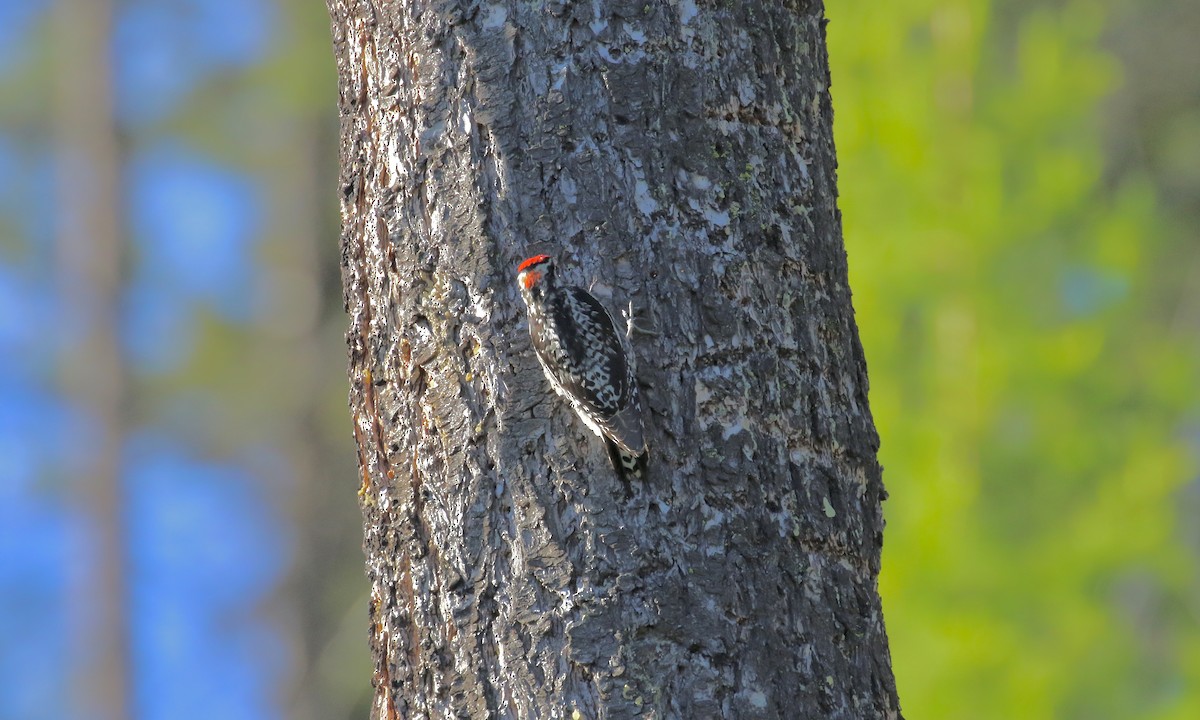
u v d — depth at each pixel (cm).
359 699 2673
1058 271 1465
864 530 794
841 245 835
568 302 746
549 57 773
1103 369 1448
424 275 795
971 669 1333
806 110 818
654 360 750
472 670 752
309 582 2738
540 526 743
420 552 781
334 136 2920
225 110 2995
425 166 796
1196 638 1459
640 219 764
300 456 2803
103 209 3141
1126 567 1409
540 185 771
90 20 3138
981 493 1406
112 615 3030
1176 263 2794
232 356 2880
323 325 2867
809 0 837
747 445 748
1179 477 1445
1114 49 2950
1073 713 1396
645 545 728
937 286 1428
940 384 1426
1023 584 1355
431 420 786
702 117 774
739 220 772
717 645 715
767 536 741
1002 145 1455
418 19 799
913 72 1470
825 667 739
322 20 2739
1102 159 1525
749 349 762
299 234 2886
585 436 745
